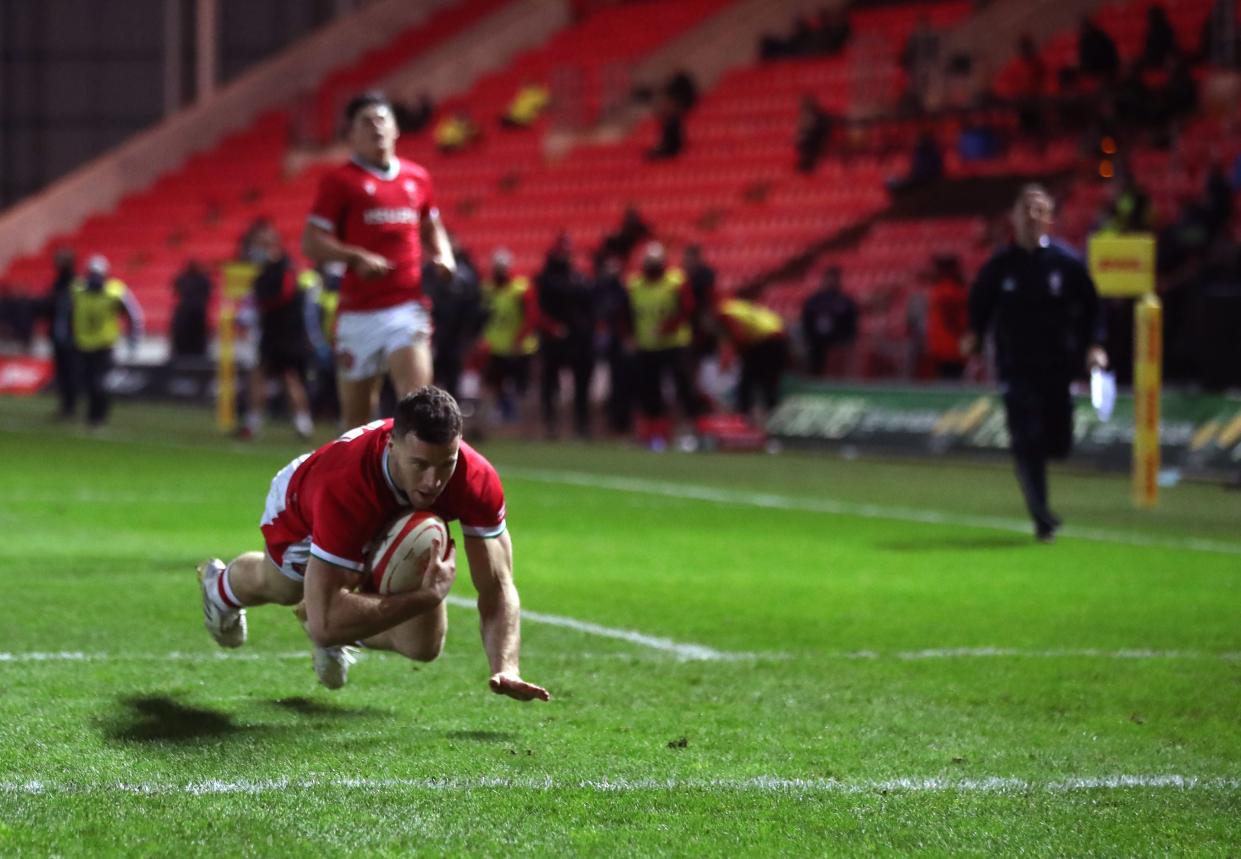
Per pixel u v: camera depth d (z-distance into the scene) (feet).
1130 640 35.09
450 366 94.68
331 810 20.94
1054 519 52.65
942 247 114.21
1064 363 52.60
